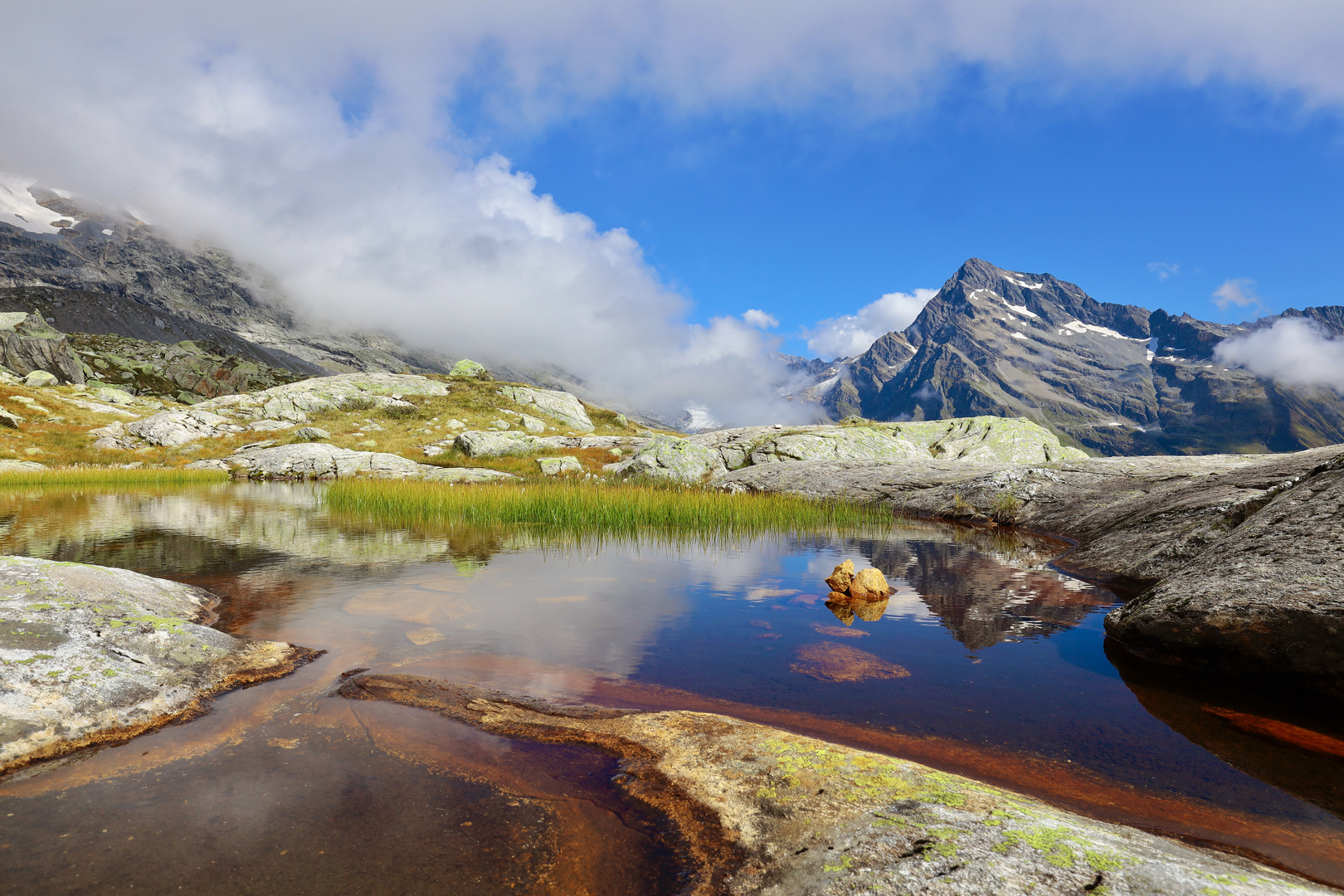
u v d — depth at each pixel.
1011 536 15.49
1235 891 2.44
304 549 11.80
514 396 61.47
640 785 3.56
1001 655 6.04
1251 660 5.25
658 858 2.87
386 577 9.41
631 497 20.00
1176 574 6.68
